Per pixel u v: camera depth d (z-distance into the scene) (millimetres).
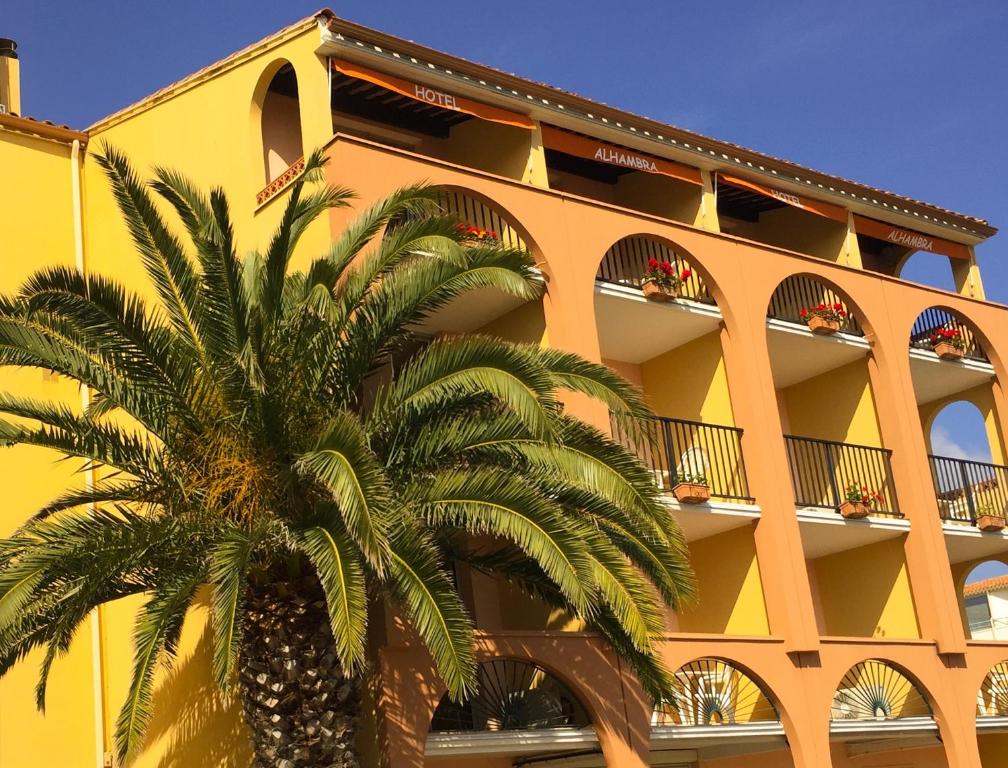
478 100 21453
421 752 16922
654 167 23578
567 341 20438
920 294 26344
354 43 19844
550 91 21812
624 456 15555
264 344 14914
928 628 23844
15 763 19188
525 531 14633
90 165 22781
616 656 19078
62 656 19891
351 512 13078
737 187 24766
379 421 15234
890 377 25094
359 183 19031
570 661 18625
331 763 15391
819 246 27000
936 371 27188
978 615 44750
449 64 20781
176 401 14938
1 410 15078
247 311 15000
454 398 15680
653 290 22266
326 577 13625
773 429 22672
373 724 16922
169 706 19406
